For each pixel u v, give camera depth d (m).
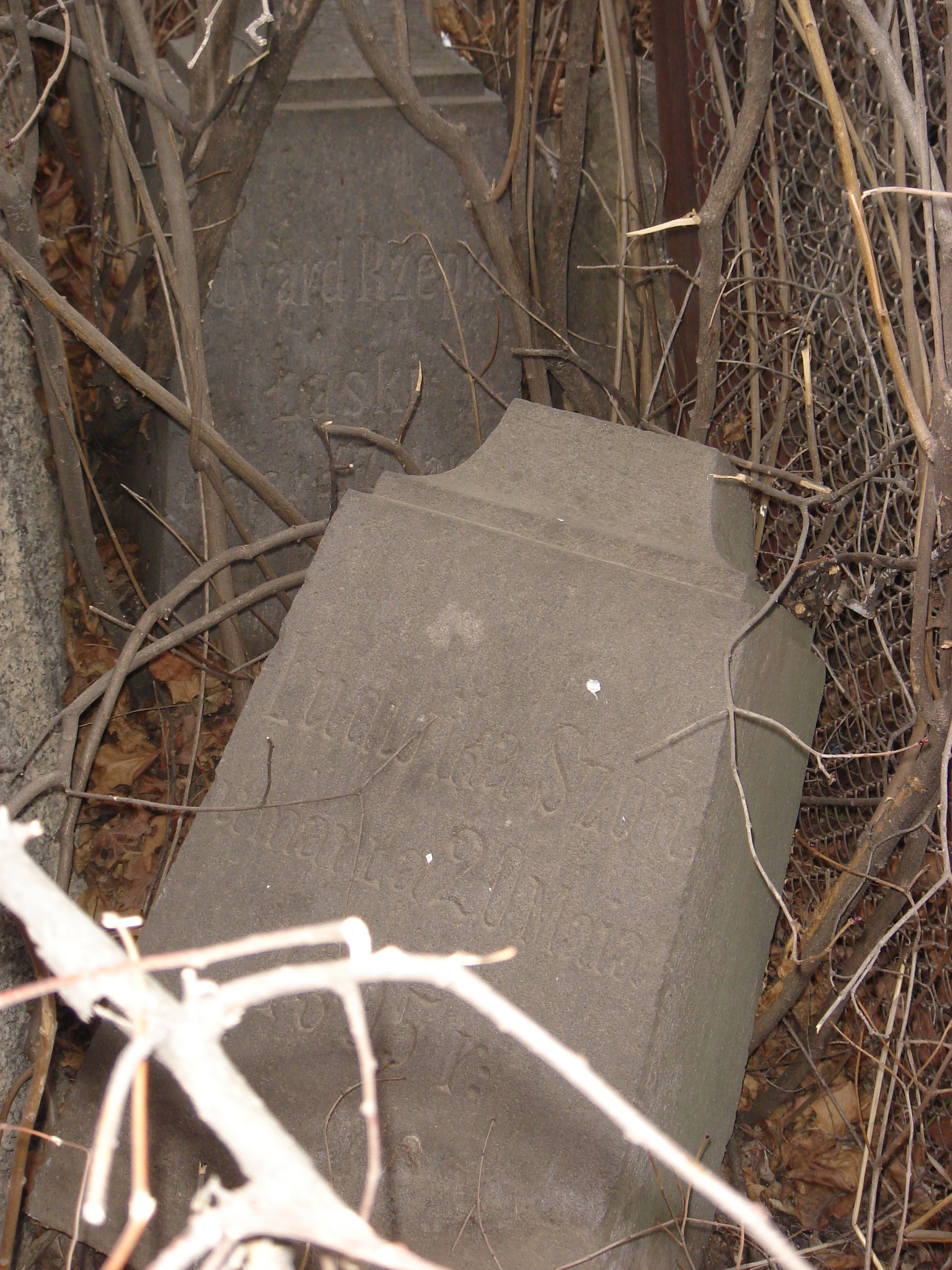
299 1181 0.46
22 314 1.64
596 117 1.87
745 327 1.74
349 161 1.71
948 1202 1.38
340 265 1.75
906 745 1.53
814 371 1.65
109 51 1.82
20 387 1.63
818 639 1.66
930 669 1.37
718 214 1.51
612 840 1.20
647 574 1.26
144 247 1.74
